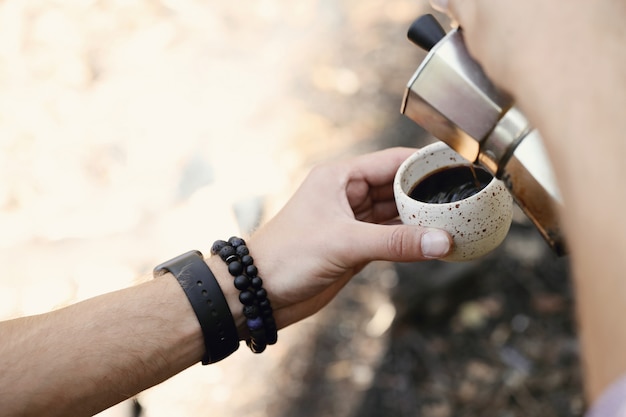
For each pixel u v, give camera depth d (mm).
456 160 1345
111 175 3418
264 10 4355
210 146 3490
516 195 973
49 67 4117
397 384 2422
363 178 1521
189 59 4078
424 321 2545
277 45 4105
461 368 2432
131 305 1278
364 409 2383
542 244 2695
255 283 1340
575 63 569
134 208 3207
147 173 3389
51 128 3740
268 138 3492
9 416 1166
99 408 1244
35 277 2969
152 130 3641
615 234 510
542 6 614
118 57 4148
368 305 2652
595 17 580
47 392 1189
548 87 578
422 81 1002
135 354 1253
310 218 1401
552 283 2598
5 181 3482
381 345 2533
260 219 3027
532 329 2480
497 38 653
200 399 2508
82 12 4457
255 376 2541
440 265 2574
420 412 2346
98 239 3088
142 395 2539
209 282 1307
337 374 2494
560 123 559
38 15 4461
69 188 3383
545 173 926
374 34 4059
